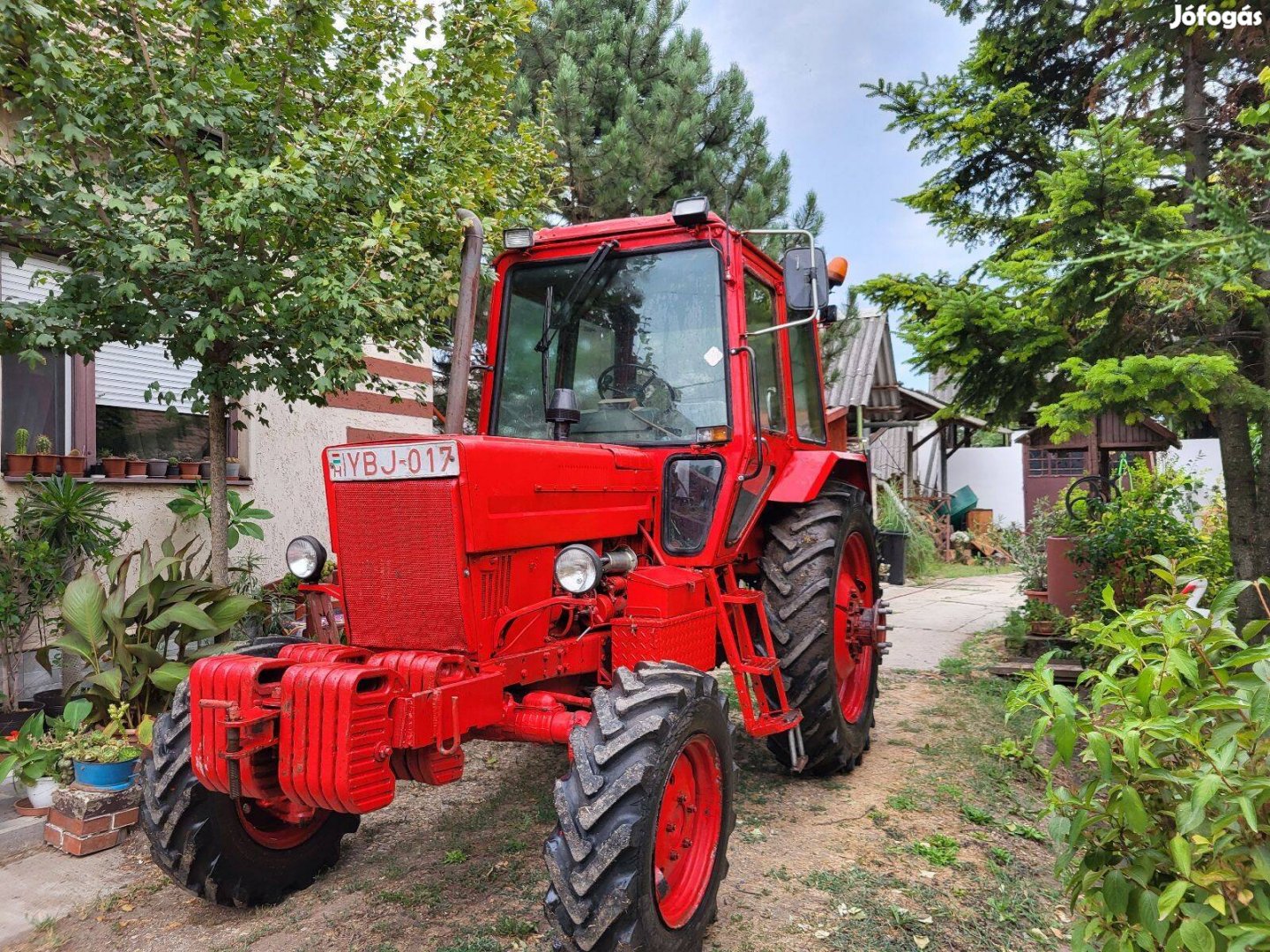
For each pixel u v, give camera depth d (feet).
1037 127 20.75
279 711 8.21
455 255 16.38
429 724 8.21
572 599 9.45
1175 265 14.55
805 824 12.16
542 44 30.17
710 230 11.98
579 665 10.27
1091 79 19.95
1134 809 6.09
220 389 13.85
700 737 9.09
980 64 20.54
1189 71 17.92
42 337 11.96
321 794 7.88
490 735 9.57
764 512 14.33
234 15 14.23
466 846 11.41
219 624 13.99
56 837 11.78
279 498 21.85
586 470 10.27
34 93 11.79
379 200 14.24
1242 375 16.67
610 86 30.09
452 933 9.20
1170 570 7.37
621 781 7.85
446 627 8.71
